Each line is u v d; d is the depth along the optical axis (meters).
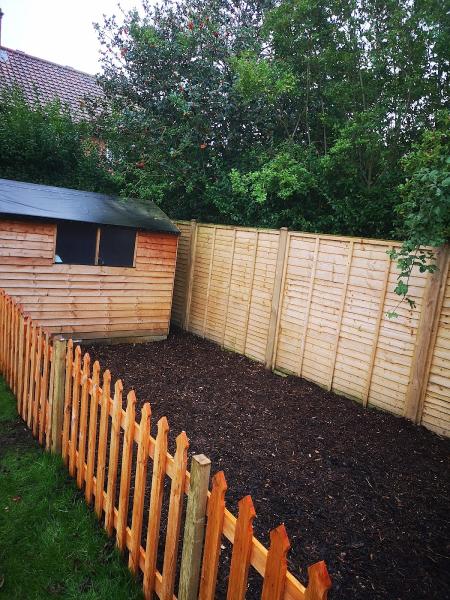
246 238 7.09
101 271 7.08
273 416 4.88
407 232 4.24
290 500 3.27
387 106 7.43
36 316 6.58
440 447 4.39
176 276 8.84
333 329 5.75
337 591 2.41
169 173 9.16
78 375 3.13
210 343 7.89
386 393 5.16
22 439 3.80
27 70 13.66
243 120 8.96
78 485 3.14
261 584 2.38
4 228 6.06
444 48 6.70
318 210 7.75
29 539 2.62
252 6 10.48
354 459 4.02
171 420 4.54
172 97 8.44
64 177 10.12
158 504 2.19
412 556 2.78
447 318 4.58
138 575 2.42
